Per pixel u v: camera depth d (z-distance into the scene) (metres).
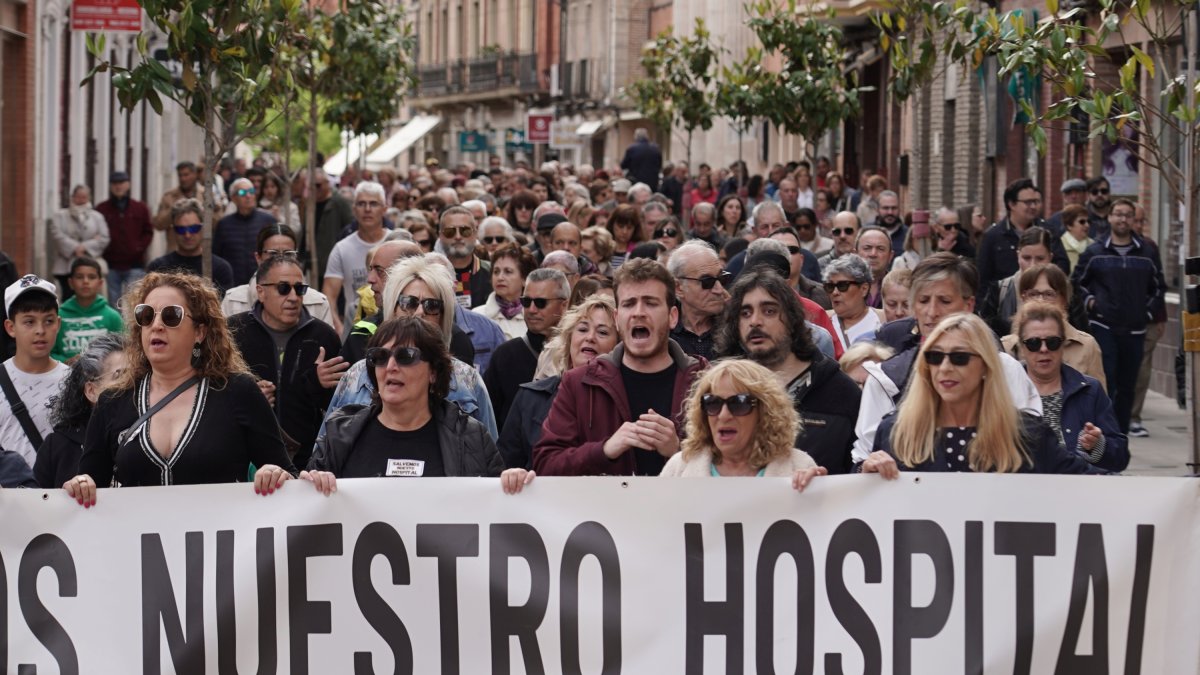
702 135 81.75
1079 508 10.63
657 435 11.59
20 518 10.95
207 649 10.95
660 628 10.82
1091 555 10.64
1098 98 17.41
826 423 12.67
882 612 10.73
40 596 10.96
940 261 14.43
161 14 18.94
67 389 13.15
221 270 23.89
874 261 23.11
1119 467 14.03
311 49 34.53
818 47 38.91
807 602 10.77
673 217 26.16
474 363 16.92
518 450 14.03
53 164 43.44
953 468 11.13
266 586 10.94
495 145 130.75
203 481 11.18
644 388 12.67
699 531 10.80
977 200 44.69
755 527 10.78
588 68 110.94
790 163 49.88
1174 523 10.59
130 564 10.95
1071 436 13.94
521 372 16.30
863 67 58.81
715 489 10.78
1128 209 24.91
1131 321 24.84
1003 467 11.02
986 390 11.02
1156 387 31.25
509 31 125.19
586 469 11.78
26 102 40.38
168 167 67.56
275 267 16.17
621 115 104.75
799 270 20.25
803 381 12.77
